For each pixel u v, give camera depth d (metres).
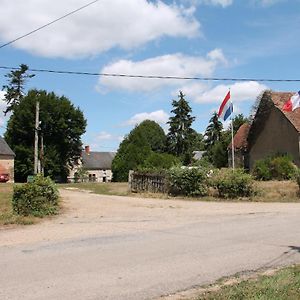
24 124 70.88
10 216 16.48
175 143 82.88
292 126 38.38
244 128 48.22
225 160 58.59
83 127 75.56
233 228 14.58
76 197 25.42
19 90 85.06
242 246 11.41
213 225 15.30
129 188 31.92
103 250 10.88
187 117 84.00
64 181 75.81
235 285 7.63
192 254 10.41
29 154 70.12
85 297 7.07
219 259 9.89
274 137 40.56
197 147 91.31
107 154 110.25
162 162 42.91
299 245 11.54
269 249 11.01
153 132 93.00
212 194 26.23
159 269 8.95
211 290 7.42
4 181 66.75
